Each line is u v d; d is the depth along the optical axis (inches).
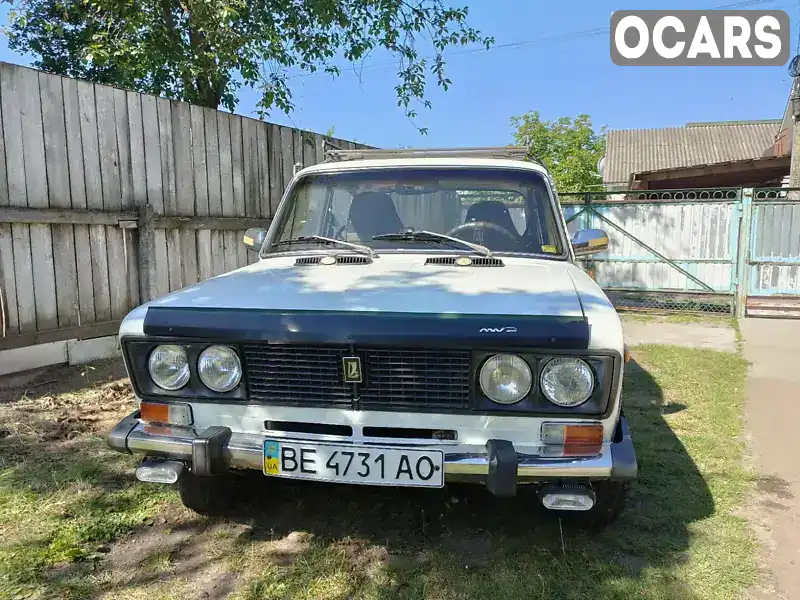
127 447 96.9
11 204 189.9
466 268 115.0
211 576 95.7
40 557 98.8
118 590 91.5
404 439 90.2
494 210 131.5
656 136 1066.7
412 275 108.7
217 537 107.4
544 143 1051.3
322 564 98.1
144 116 231.6
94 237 218.4
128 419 101.2
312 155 322.3
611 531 108.7
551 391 85.5
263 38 355.6
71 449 144.8
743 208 354.3
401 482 87.6
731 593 90.9
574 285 101.6
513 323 84.4
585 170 983.0
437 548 103.0
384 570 96.9
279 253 133.0
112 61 353.7
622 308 384.5
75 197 209.3
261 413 94.0
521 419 87.7
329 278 108.3
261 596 90.2
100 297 222.4
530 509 115.5
